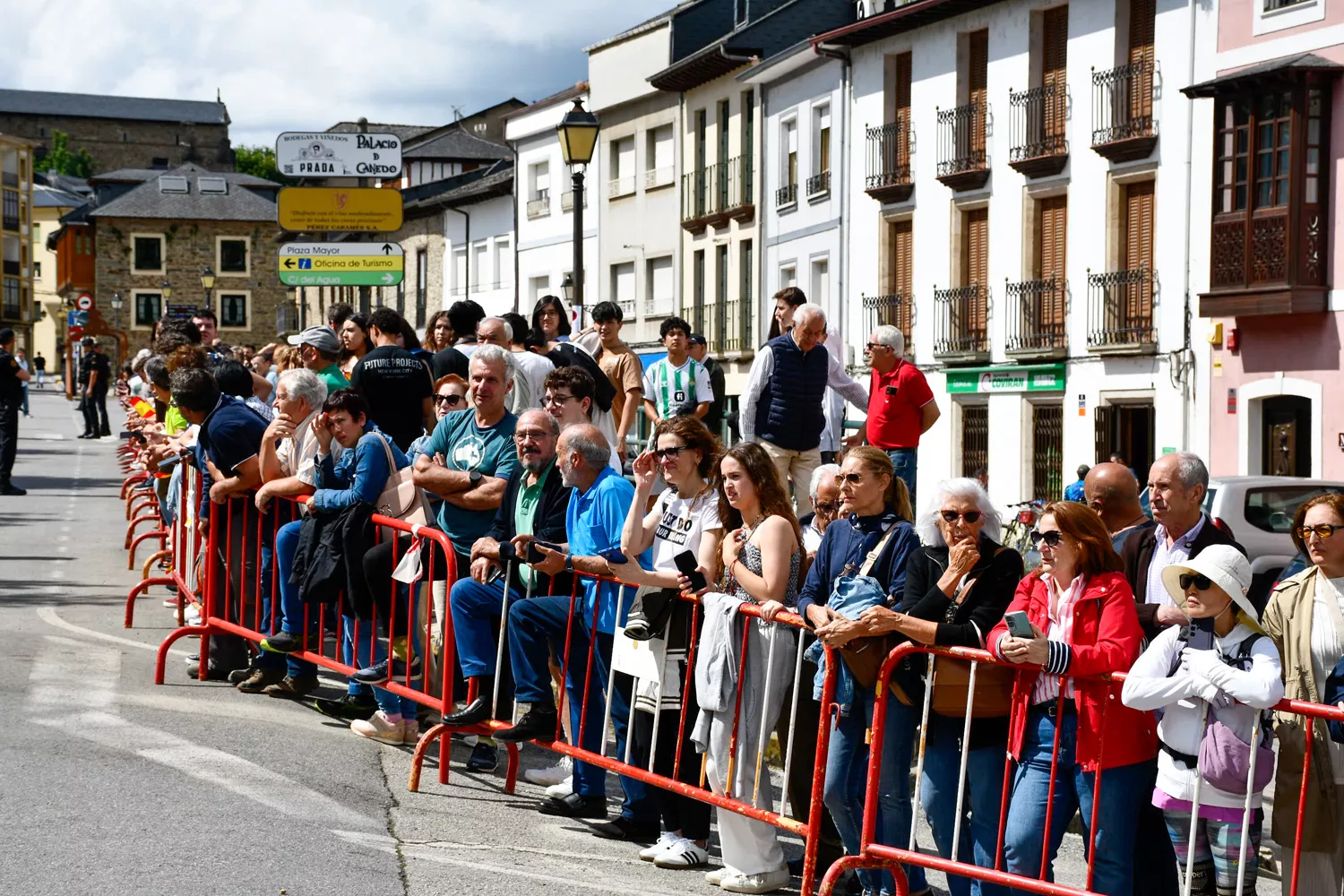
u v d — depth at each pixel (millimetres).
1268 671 5480
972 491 5988
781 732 6879
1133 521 7711
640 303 46844
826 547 6609
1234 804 5680
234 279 93812
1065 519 5762
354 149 21094
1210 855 6352
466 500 8281
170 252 93125
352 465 8844
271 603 9711
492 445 8406
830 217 36062
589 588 7492
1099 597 5715
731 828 6758
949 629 5910
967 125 31156
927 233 32625
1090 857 5629
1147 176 27141
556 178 51625
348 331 12719
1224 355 25781
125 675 9844
